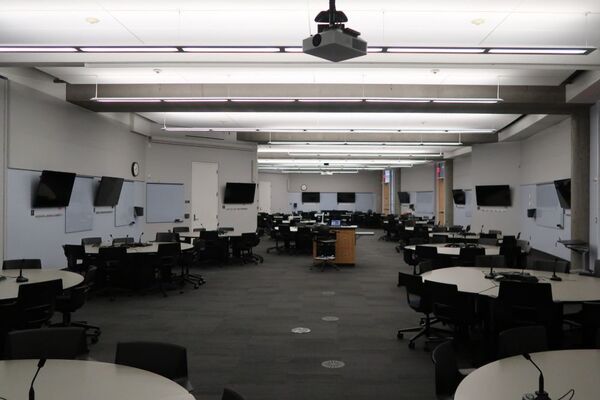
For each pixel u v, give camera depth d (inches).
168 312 221.9
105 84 281.1
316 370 145.3
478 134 474.9
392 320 206.1
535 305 139.2
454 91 273.0
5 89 237.8
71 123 301.4
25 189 255.1
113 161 365.4
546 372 80.9
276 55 204.2
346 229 382.3
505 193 476.4
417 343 173.2
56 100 282.7
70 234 302.4
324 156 664.4
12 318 140.7
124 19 172.2
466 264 243.9
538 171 419.5
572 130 300.5
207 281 308.8
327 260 367.2
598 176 283.9
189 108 297.6
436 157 660.1
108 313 219.9
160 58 210.1
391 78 259.6
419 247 255.4
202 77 261.6
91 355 159.3
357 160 707.4
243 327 194.9
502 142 482.6
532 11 161.6
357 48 130.0
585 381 76.4
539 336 99.5
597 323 141.2
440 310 156.6
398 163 764.6
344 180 1038.4
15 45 173.2
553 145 382.3
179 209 463.5
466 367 148.9
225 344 171.6
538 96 275.9
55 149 283.0
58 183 274.4
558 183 342.6
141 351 90.5
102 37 191.0
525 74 251.1
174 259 262.2
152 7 161.2
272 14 167.5
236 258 418.6
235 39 194.1
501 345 95.7
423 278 173.8
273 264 390.3
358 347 168.2
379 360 154.6
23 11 164.4
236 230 513.3
